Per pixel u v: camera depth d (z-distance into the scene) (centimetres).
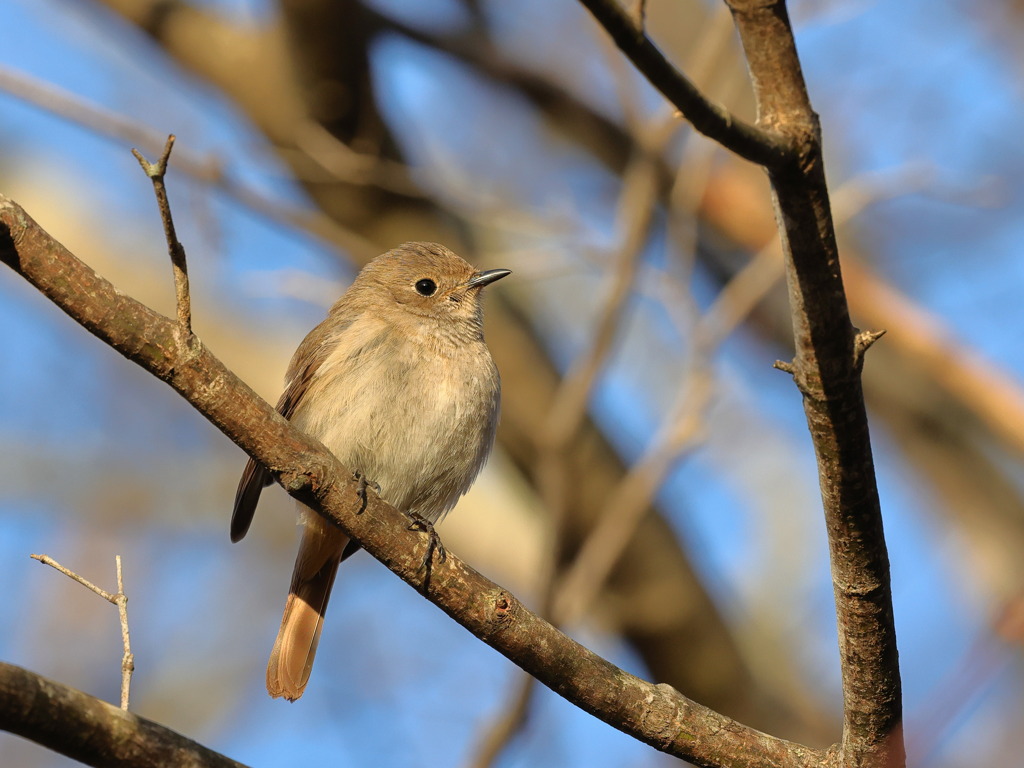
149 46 1292
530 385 1310
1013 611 546
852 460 597
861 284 1287
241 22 1277
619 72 1078
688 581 1276
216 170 1117
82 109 1082
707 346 1048
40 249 587
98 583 1405
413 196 1263
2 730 517
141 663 1373
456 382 966
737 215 1405
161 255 1494
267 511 1498
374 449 935
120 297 603
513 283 1403
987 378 1252
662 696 665
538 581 1058
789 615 1362
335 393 946
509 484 1403
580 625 1137
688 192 1084
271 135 1264
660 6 1395
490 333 1316
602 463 1218
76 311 598
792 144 532
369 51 1255
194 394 624
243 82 1252
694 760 662
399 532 658
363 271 1078
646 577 1259
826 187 546
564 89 1412
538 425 1296
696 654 1269
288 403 1003
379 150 1278
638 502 1034
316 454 648
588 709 664
